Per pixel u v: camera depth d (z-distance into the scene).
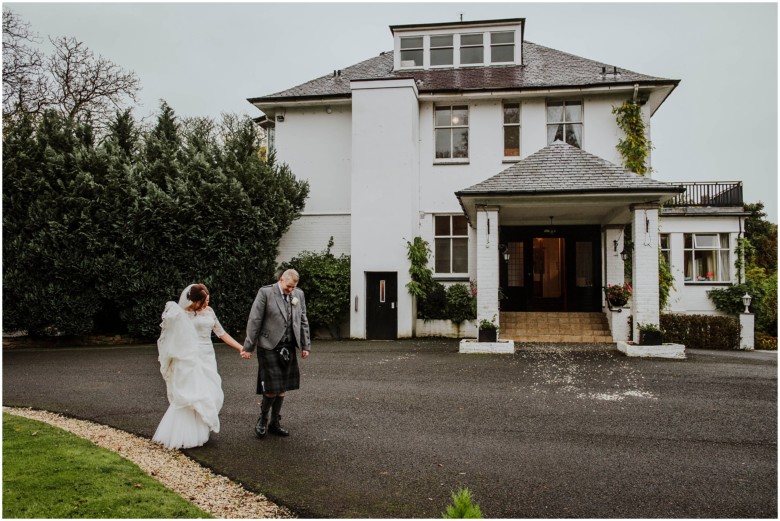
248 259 15.73
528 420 6.95
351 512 4.30
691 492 4.71
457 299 16.36
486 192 12.59
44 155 14.55
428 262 17.58
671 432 6.43
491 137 17.77
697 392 8.41
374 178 16.56
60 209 14.44
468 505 2.84
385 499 4.55
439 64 20.33
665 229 21.16
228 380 9.55
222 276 15.45
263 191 16.23
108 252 14.70
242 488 4.75
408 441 6.10
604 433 6.41
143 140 17.77
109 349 14.02
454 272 17.77
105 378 9.70
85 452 5.41
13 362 11.65
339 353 12.80
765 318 20.78
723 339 15.11
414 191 17.11
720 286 20.69
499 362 11.21
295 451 5.73
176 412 5.84
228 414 7.23
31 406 7.63
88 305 14.75
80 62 24.03
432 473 5.14
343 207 18.22
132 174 14.98
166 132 18.27
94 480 4.66
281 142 18.69
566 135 17.61
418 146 17.92
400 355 12.36
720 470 5.23
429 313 16.61
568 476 5.08
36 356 12.64
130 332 15.43
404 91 16.58
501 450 5.81
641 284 12.48
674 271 21.08
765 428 6.58
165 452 5.63
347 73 20.77
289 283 6.15
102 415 7.13
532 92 17.12
